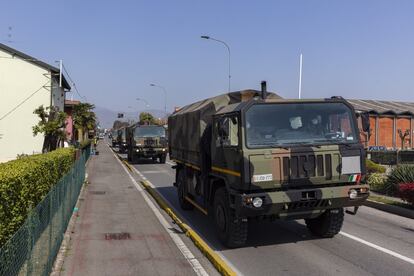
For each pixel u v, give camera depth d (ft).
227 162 25.64
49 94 101.09
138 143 107.24
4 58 99.45
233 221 25.35
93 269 22.09
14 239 13.50
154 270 22.00
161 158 110.22
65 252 24.93
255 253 25.05
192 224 33.42
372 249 25.44
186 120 36.52
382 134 142.51
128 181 64.95
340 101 26.04
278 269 22.03
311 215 25.11
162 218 35.96
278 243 27.20
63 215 27.84
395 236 28.55
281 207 23.76
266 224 32.58
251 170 23.48
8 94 99.55
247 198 23.20
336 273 21.18
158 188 56.85
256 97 29.58
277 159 23.85
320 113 25.54
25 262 15.06
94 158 128.77
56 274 20.92
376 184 47.34
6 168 21.30
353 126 26.12
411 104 176.24
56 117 91.25
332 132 25.54
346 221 33.60
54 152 38.34
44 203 18.99
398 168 45.11
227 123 25.55
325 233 27.73
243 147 23.65
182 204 39.37
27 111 100.12
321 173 24.49
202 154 30.37
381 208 38.42
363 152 25.48
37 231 17.25
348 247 25.94
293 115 25.03
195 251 25.66
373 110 139.44
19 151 99.45
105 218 35.76
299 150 24.14
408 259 23.34
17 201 19.33
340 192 24.49
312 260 23.45
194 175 34.37
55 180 32.07
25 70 100.32
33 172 22.98
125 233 30.32
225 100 30.81
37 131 87.71
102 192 51.96
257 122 24.21
